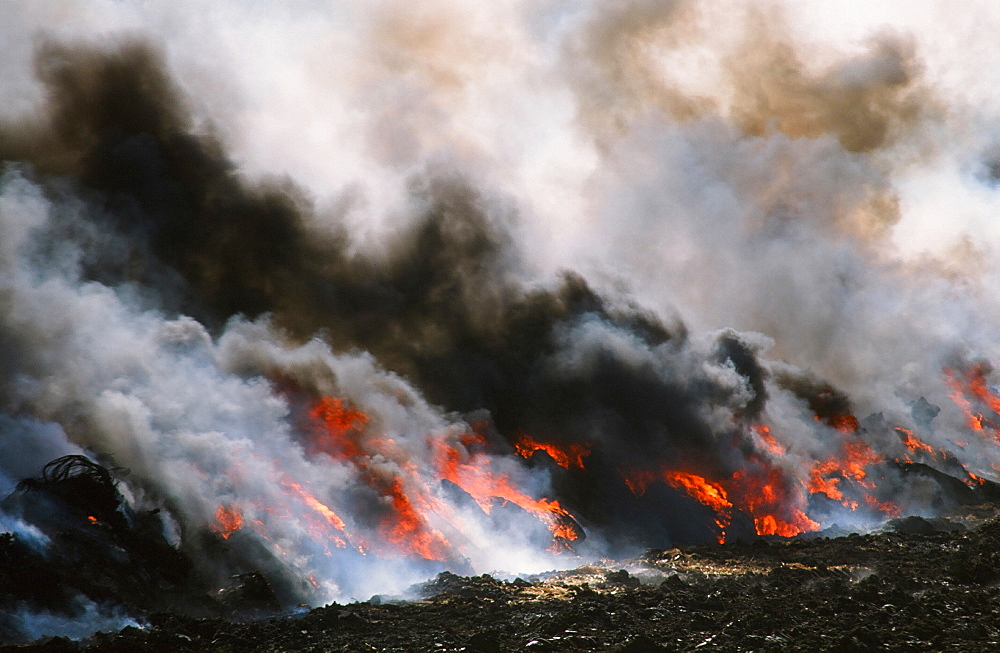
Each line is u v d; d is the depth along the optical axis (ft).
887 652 41.78
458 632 48.65
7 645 42.29
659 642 45.42
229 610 57.16
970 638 44.39
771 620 48.01
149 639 44.65
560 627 48.21
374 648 44.60
